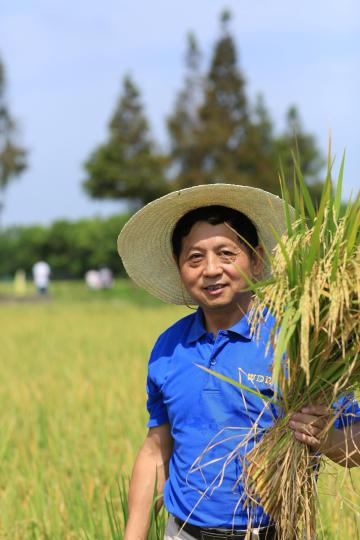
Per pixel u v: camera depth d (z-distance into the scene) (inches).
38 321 1049.5
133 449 283.6
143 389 424.2
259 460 118.9
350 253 108.0
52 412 373.1
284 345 102.9
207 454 124.3
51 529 214.7
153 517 133.8
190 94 2210.9
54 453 285.4
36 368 545.0
